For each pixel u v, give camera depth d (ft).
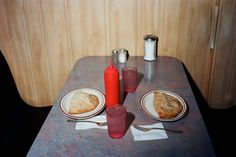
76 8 5.39
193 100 4.02
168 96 4.03
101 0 5.31
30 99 6.31
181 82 4.56
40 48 5.76
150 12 5.39
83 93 4.10
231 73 5.88
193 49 5.69
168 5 5.33
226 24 5.43
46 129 3.45
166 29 5.53
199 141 3.21
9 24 5.52
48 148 3.14
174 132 3.36
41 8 5.39
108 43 5.70
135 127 3.45
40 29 5.57
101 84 4.52
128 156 3.00
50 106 5.94
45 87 6.17
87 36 5.64
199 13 5.37
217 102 6.15
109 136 3.31
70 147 3.15
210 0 5.27
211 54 5.72
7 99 5.10
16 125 5.05
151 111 3.74
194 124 3.50
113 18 5.46
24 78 6.07
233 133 5.20
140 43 5.68
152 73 4.88
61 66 5.95
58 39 5.67
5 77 5.13
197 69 5.88
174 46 5.68
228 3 5.26
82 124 3.52
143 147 3.13
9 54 5.81
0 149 4.48
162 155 3.01
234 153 4.71
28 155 3.04
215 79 5.94
